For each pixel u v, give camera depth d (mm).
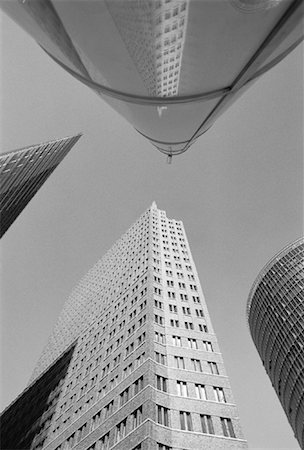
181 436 31781
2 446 71625
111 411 39375
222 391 40156
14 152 61031
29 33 10203
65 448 42719
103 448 35062
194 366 43406
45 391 70312
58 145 81625
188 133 15141
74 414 48531
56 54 10023
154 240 81062
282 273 116500
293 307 103688
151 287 58469
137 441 30828
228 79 9078
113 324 61188
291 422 97438
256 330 120562
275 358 105125
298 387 91750
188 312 55531
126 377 42375
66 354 76000
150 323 48406
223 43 7191
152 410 33312
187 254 78562
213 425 34438
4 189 63375
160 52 7680
